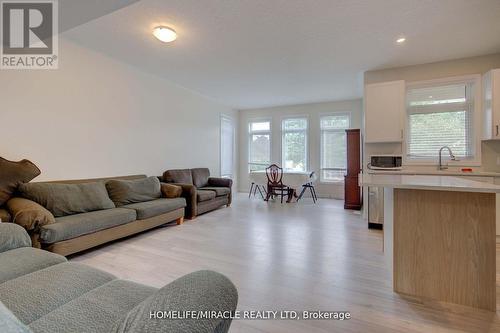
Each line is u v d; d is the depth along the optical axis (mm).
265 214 4535
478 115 3500
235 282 2031
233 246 2855
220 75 4449
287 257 2543
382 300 1781
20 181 2547
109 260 2443
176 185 4168
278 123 7082
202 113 5867
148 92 4363
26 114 2820
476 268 1698
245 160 7543
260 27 2807
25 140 2814
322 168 6566
